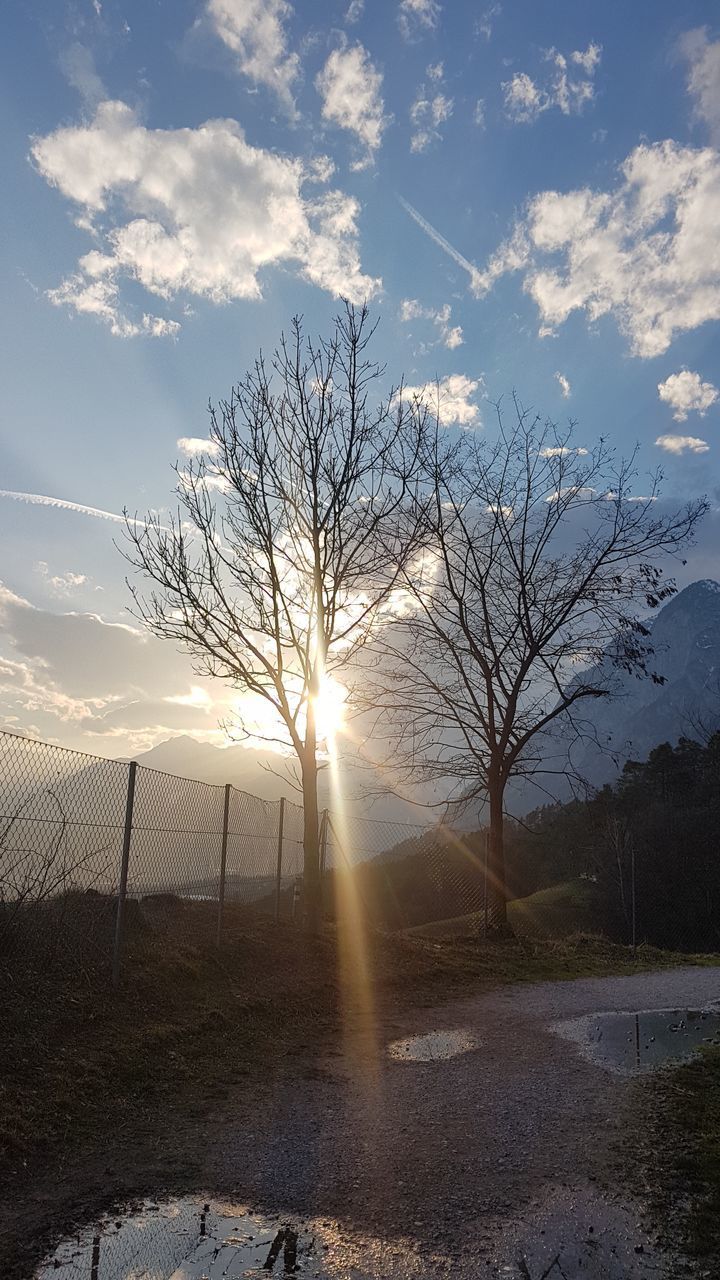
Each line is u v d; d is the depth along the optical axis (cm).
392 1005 1055
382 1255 380
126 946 937
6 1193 436
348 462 1441
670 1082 701
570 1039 896
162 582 1426
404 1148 525
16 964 774
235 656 1449
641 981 1406
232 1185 460
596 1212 428
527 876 5459
